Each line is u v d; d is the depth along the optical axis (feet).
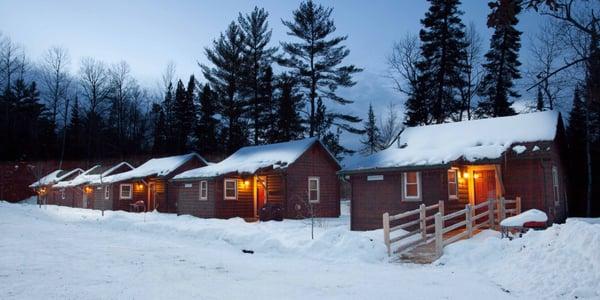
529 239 38.40
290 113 152.56
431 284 31.68
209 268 38.04
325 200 96.32
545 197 59.00
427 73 121.90
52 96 217.77
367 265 40.40
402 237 46.93
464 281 32.71
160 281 31.91
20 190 190.19
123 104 222.07
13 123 208.23
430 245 49.08
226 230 61.36
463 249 41.52
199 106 191.01
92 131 215.51
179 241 58.49
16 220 86.53
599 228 31.37
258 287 30.40
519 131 63.16
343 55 148.66
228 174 91.91
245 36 167.84
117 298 26.55
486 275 34.96
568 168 79.10
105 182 130.52
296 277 34.40
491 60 119.85
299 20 147.33
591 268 28.60
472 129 68.59
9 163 189.06
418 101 123.95
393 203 66.90
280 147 101.04
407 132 76.02
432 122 123.95
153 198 126.41
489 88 121.60
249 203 97.35
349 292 28.99
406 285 31.32
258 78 166.71
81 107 223.10
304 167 93.61
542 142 59.57
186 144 193.77
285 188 89.81
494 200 53.72
